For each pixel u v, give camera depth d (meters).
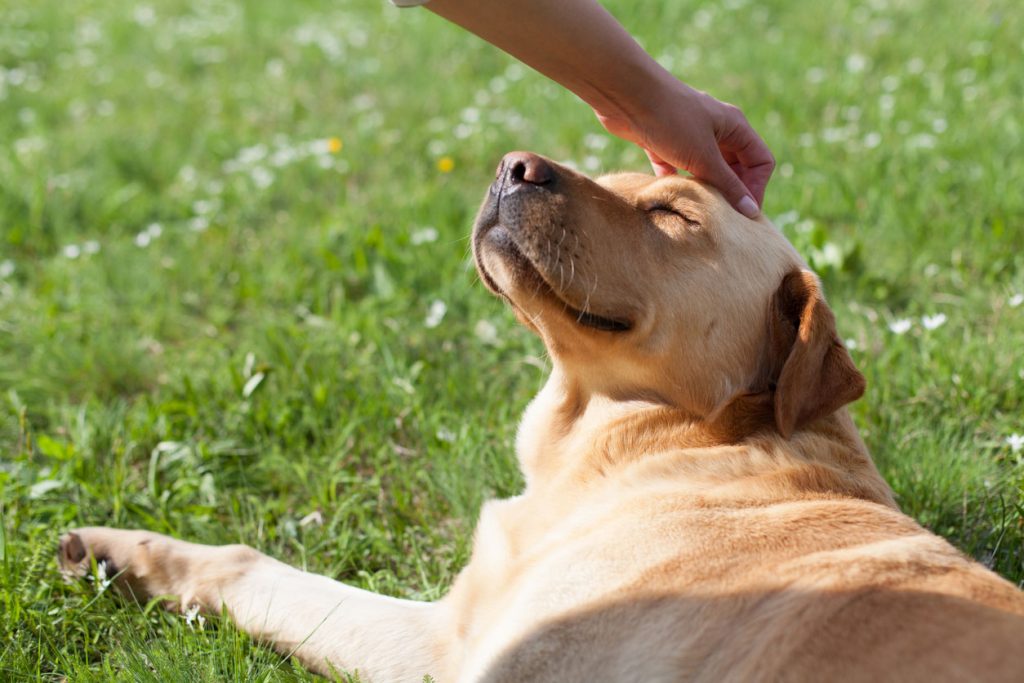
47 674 1.21
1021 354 1.53
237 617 1.26
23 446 1.50
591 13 1.25
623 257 1.23
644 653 1.09
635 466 1.23
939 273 1.73
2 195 2.11
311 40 3.33
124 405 1.56
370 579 1.33
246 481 1.46
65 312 1.80
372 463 1.49
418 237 1.85
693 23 3.14
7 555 1.30
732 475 1.20
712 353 1.24
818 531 1.13
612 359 1.25
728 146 1.33
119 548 1.31
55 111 2.79
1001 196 1.83
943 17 2.88
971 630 1.00
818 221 1.88
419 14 3.44
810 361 1.19
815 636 1.03
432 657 1.21
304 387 1.59
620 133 1.35
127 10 3.88
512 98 2.57
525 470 1.31
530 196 1.23
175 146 2.47
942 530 1.35
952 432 1.45
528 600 1.14
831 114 2.27
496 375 1.61
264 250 1.93
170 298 1.82
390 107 2.64
